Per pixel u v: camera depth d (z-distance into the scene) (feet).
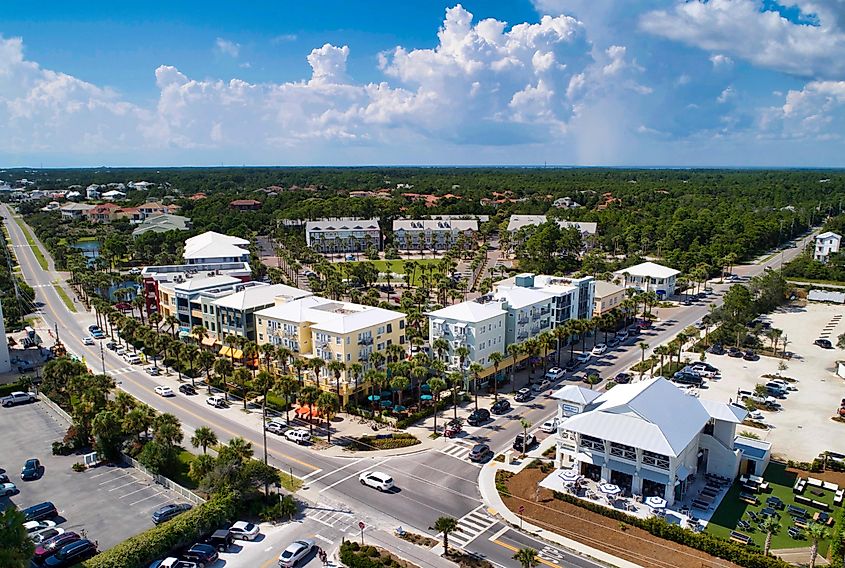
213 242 649.61
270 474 234.79
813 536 192.75
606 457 237.25
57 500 238.07
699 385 368.07
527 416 321.11
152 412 293.02
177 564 190.49
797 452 276.62
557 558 197.16
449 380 325.42
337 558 198.18
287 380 309.63
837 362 410.52
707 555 197.26
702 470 255.70
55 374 346.95
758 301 547.08
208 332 444.14
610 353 437.99
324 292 603.67
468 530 214.48
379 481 244.01
